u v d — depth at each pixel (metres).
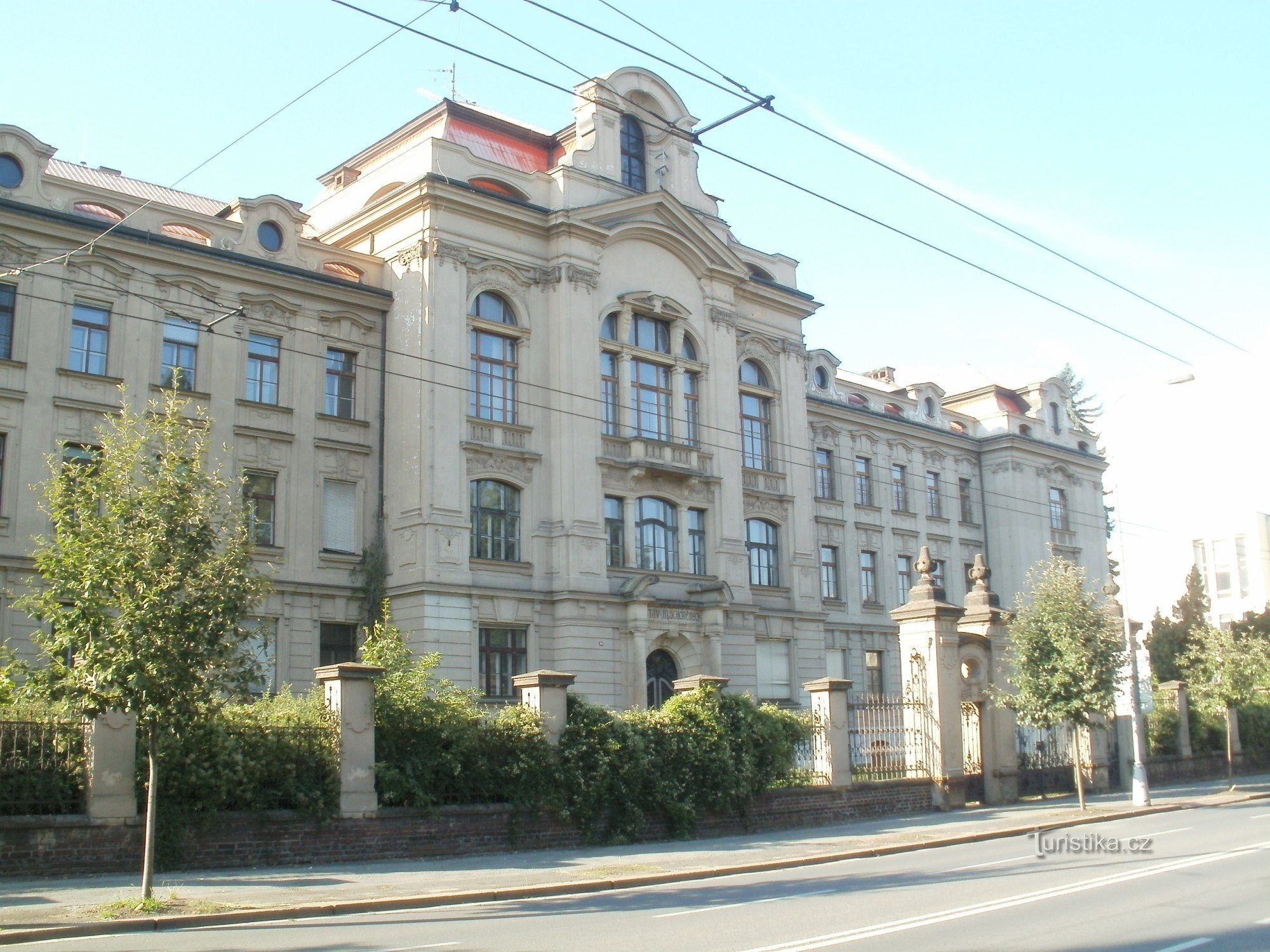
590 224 40.75
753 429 46.94
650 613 39.47
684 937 12.82
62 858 17.84
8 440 31.88
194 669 15.84
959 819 28.53
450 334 37.84
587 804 23.56
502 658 37.41
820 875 19.23
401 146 43.09
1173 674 55.62
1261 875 17.72
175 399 17.92
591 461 39.75
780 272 49.06
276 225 37.75
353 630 37.28
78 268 33.50
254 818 19.56
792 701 45.25
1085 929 13.16
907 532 58.12
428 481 36.53
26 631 31.36
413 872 19.08
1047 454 64.19
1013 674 31.58
